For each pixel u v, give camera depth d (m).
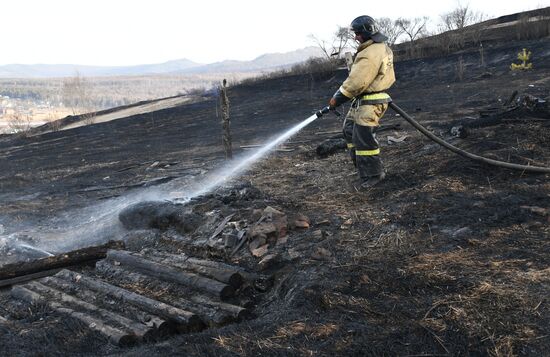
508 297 2.93
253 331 3.00
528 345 2.53
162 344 3.03
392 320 2.94
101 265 4.89
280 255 4.30
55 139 29.20
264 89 35.62
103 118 41.44
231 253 4.66
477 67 24.42
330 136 11.99
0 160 21.64
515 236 3.78
